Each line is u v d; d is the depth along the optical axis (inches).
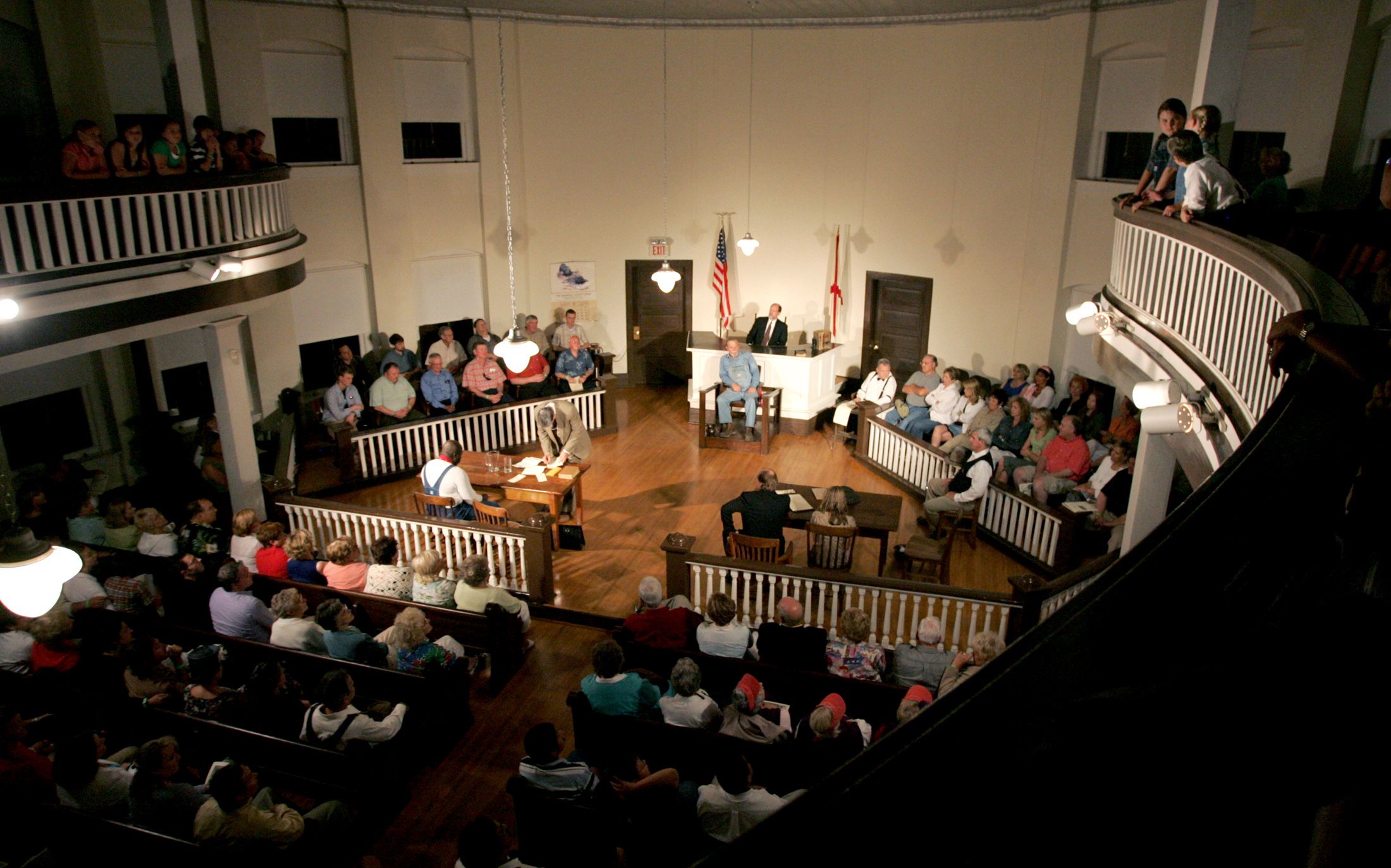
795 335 653.9
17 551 181.0
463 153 610.5
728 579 359.6
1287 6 394.0
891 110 587.2
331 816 214.7
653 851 213.0
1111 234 506.9
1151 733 39.9
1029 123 535.5
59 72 424.8
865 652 275.1
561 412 433.4
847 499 414.3
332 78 548.7
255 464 425.7
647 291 668.7
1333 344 83.8
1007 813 38.2
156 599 318.3
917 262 600.4
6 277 286.7
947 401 518.6
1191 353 275.6
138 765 202.4
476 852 185.8
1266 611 49.8
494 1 569.9
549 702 308.3
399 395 522.9
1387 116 370.3
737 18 594.6
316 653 277.4
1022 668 46.9
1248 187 445.1
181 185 342.6
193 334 509.4
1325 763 37.1
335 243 564.7
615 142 631.8
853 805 40.3
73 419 470.0
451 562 392.2
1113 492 385.7
